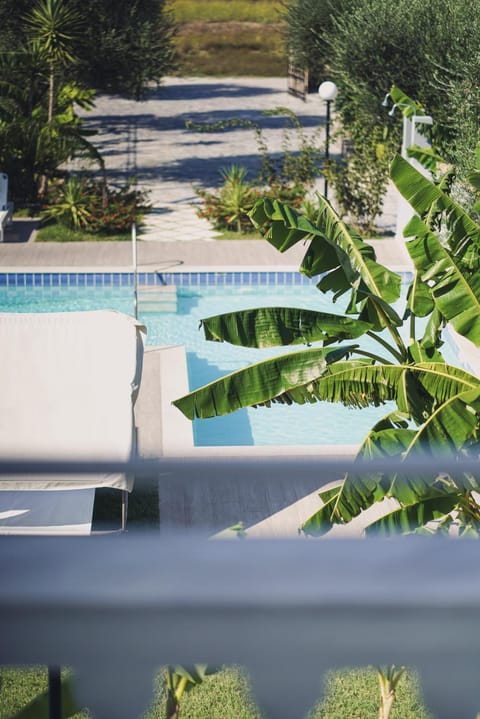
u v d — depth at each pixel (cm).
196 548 96
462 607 90
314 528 595
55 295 1691
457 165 1459
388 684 540
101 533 837
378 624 91
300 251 1820
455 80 1686
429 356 723
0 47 2302
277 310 701
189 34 4725
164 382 1228
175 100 3794
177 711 388
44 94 2289
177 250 1828
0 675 186
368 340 1529
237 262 1747
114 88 2539
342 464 115
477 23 1725
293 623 91
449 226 705
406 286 1717
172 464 111
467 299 677
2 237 1880
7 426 814
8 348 912
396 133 1948
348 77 2034
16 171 2120
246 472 111
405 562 95
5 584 90
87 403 848
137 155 2744
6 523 777
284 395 691
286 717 97
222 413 686
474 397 612
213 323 691
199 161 2666
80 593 89
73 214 1947
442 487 606
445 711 96
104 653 92
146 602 89
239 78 4538
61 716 174
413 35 1909
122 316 976
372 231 1969
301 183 2073
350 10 2362
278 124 3222
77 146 2123
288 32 2733
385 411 1281
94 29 2342
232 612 90
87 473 109
